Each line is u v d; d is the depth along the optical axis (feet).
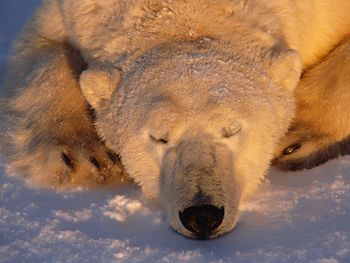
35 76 33.58
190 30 28.91
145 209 27.63
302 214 26.45
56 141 31.27
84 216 26.78
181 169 26.03
